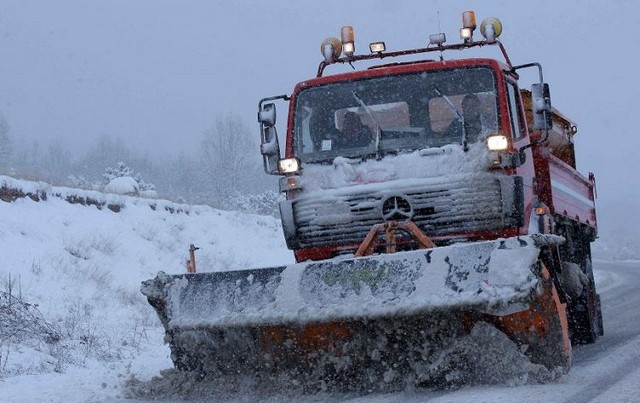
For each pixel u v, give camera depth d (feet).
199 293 24.52
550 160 32.68
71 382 27.86
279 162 28.50
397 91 29.17
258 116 30.04
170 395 24.85
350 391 23.49
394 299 21.88
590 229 42.80
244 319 23.17
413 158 27.32
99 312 48.55
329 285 22.76
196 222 89.04
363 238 27.43
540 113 28.30
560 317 21.71
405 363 22.97
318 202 27.94
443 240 26.86
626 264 134.10
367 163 27.84
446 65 28.96
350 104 29.45
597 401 19.57
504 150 26.66
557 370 22.20
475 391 21.50
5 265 52.21
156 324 46.19
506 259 21.25
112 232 71.10
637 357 28.25
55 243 61.31
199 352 25.14
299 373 24.14
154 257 71.36
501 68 28.68
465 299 21.07
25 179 75.15
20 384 27.43
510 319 21.80
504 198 26.55
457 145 27.30
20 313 37.35
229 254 84.64
